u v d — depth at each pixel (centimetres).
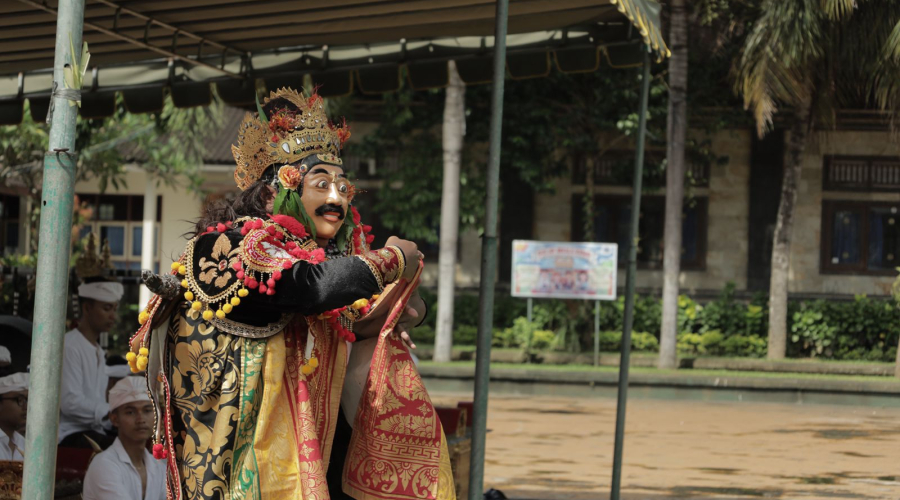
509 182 2358
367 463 281
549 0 548
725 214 2323
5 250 2494
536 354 2078
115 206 2689
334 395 281
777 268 2050
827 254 2289
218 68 660
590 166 2233
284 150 283
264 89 677
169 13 572
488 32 625
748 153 2316
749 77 1733
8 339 646
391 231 2386
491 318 396
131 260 2686
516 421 1405
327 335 281
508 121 2106
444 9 569
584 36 618
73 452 523
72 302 740
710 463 1062
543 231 2369
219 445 261
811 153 2162
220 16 580
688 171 2164
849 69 1755
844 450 1168
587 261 1994
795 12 1623
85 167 1847
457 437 596
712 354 2155
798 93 1727
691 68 2102
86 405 630
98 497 454
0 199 2509
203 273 262
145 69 689
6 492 402
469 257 2394
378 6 562
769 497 873
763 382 1711
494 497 681
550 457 1090
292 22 595
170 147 1995
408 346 294
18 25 562
